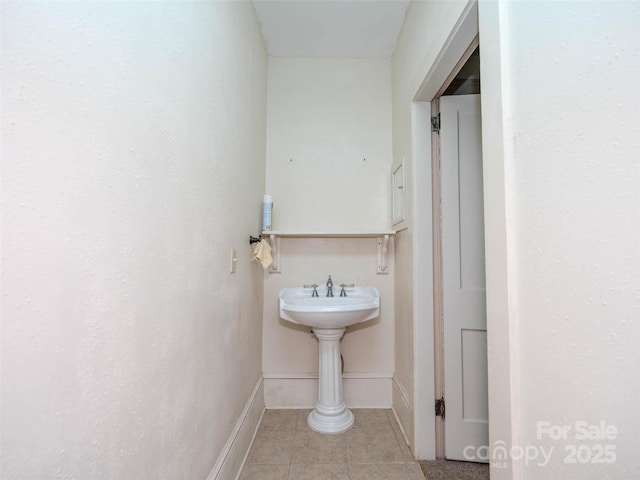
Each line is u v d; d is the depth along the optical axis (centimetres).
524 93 68
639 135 45
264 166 205
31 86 42
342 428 171
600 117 50
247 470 140
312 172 211
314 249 206
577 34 55
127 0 61
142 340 66
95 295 53
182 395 84
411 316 159
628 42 47
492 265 77
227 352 123
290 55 213
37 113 43
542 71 62
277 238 205
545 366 61
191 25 91
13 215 40
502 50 74
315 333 180
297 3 171
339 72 214
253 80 171
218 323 113
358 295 197
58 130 46
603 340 49
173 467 79
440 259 154
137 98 64
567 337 56
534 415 63
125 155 61
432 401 150
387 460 147
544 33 62
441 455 149
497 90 75
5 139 39
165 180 76
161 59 74
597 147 51
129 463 61
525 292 67
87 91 51
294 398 198
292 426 176
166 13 77
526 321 66
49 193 44
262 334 199
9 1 40
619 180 47
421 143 157
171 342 78
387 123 213
